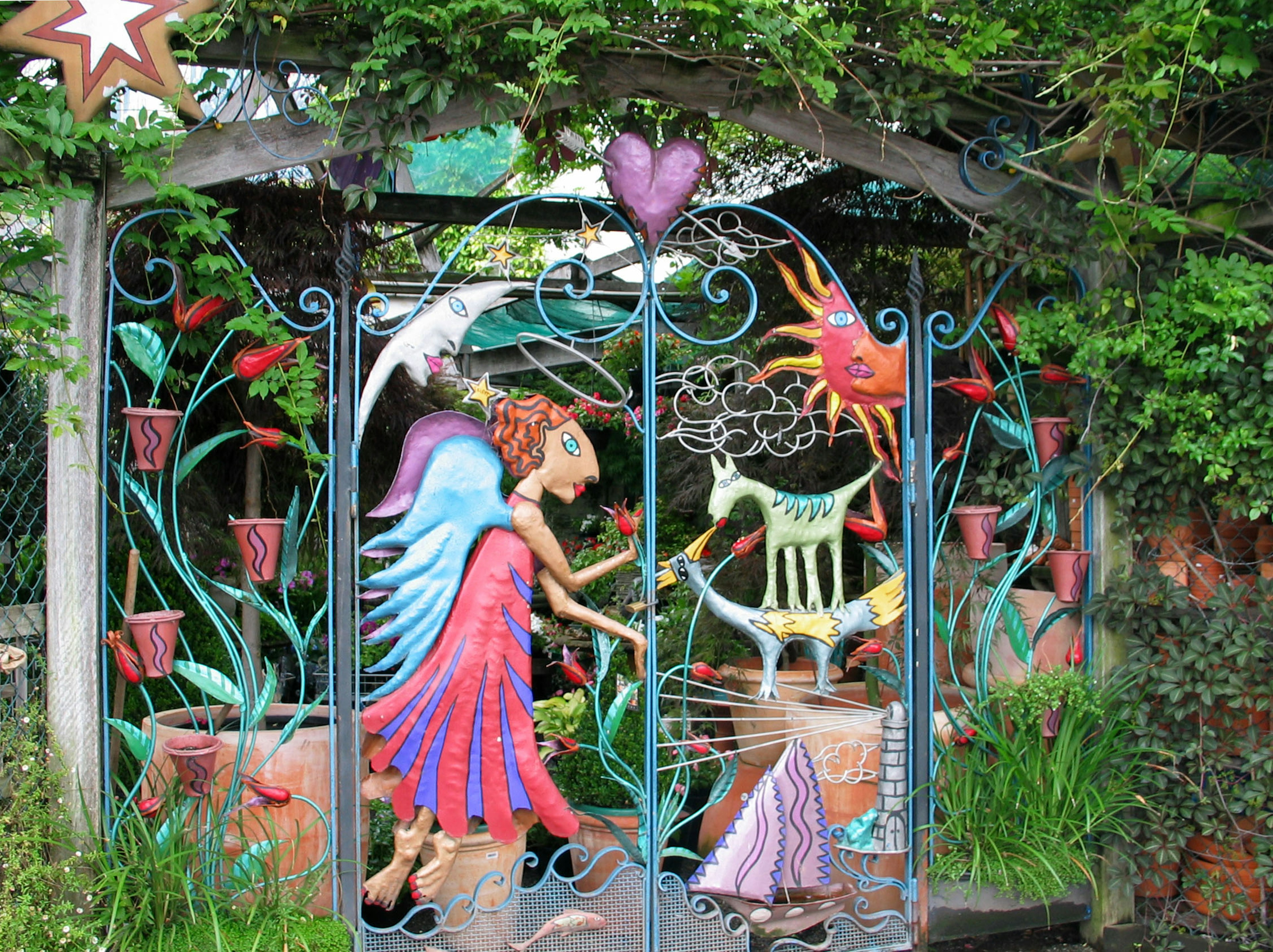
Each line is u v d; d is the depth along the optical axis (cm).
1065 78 282
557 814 287
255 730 279
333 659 279
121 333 268
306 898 269
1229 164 315
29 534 279
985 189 317
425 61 265
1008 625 327
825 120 302
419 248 550
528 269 605
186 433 375
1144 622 317
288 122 268
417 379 285
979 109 316
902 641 386
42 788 251
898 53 288
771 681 311
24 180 249
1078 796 310
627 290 550
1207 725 309
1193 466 307
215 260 267
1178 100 270
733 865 298
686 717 302
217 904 262
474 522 283
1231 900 307
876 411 314
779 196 425
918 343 311
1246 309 283
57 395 257
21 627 272
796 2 271
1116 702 319
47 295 247
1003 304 385
